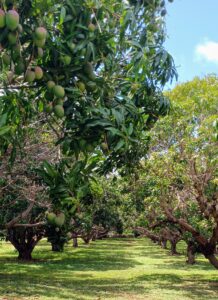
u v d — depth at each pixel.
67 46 2.85
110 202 20.34
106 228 22.75
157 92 3.84
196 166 10.73
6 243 34.59
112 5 3.24
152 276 15.63
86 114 2.98
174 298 10.99
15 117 3.07
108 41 3.07
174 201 12.29
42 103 3.37
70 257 23.06
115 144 2.95
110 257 23.52
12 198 12.36
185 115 10.30
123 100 3.14
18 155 8.80
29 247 21.33
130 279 14.77
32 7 2.79
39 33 2.74
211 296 11.38
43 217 14.80
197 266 19.47
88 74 2.98
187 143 10.10
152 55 3.41
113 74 3.59
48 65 2.95
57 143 3.00
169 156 10.62
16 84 3.27
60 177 2.83
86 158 2.99
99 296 11.02
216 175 10.59
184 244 37.25
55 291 11.55
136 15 3.28
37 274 15.55
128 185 13.72
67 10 2.85
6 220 13.16
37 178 10.77
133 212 16.42
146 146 4.53
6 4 2.69
